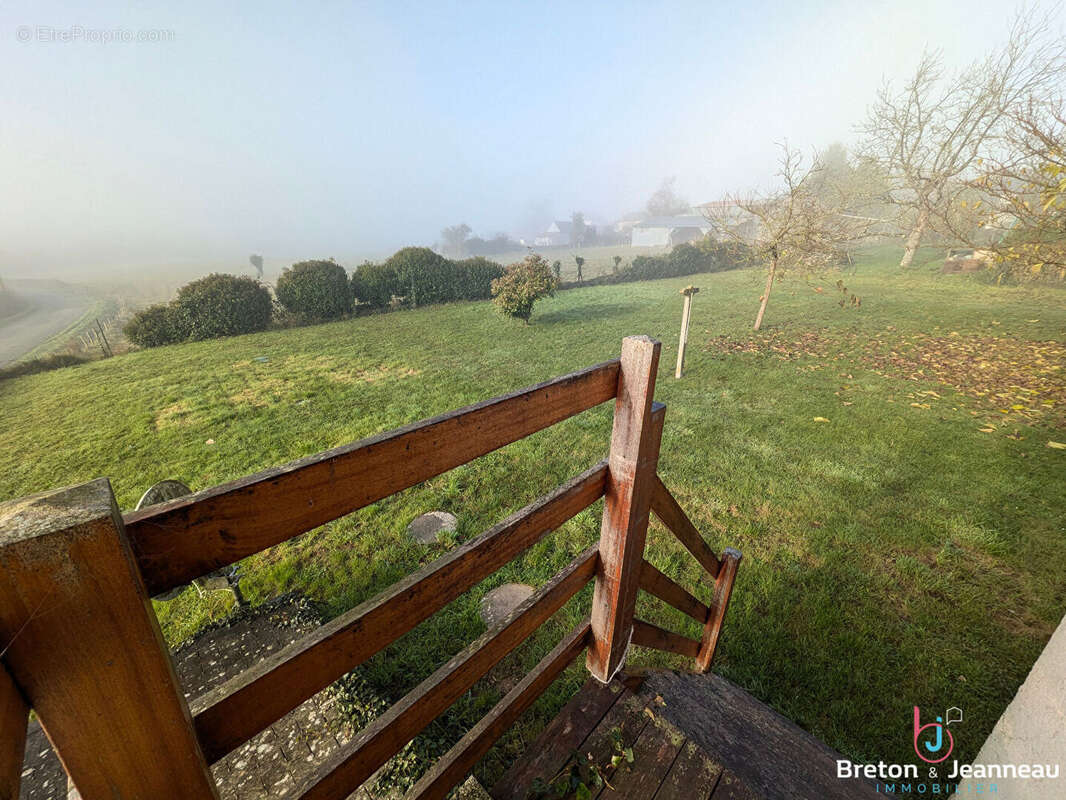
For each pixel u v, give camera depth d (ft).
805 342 30.25
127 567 1.49
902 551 11.46
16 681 1.41
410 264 52.70
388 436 2.40
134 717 1.71
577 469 15.83
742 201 38.22
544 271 41.06
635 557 4.75
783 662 8.54
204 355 35.35
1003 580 10.41
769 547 11.72
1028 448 15.85
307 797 2.56
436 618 9.77
